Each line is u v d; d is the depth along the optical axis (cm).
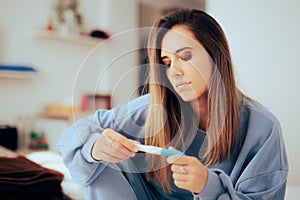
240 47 113
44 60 225
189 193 81
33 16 217
